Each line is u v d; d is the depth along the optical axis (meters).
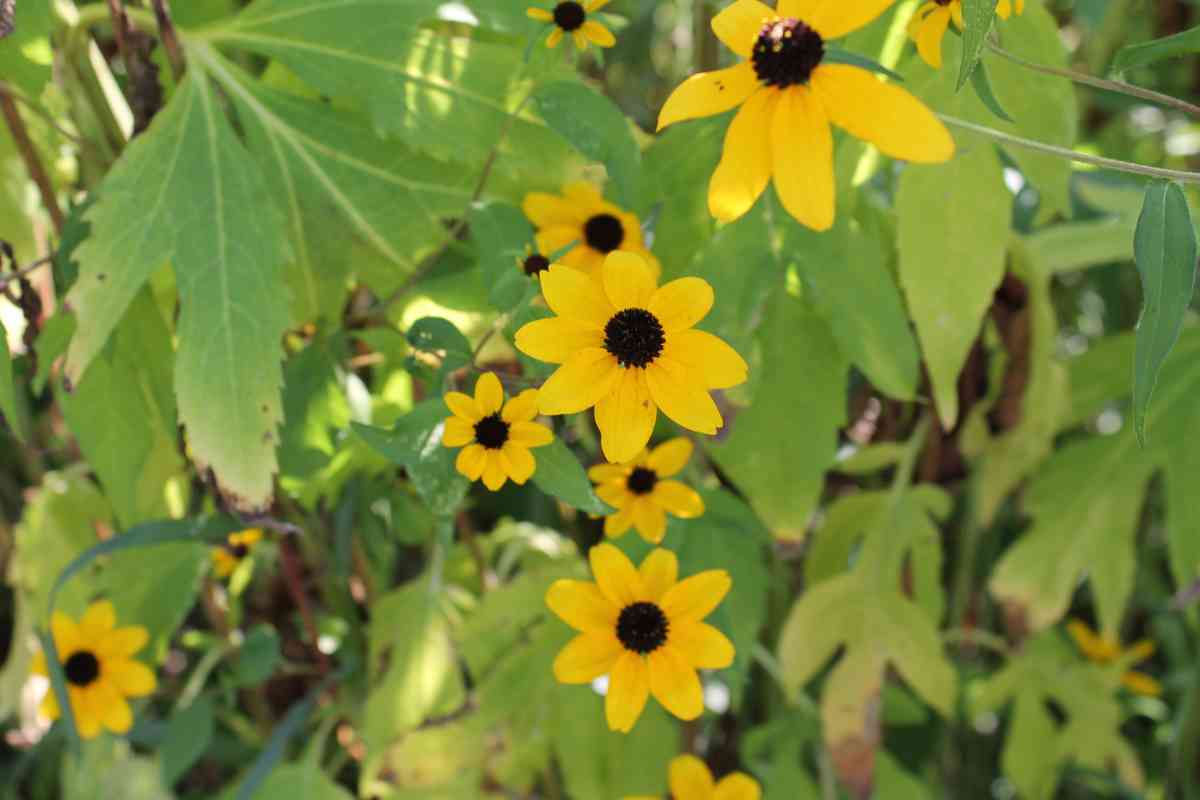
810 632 0.53
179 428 0.47
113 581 0.50
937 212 0.43
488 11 0.42
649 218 0.46
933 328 0.44
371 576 0.54
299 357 0.44
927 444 0.53
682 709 0.40
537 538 0.54
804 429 0.46
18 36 0.40
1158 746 0.67
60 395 0.43
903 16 0.42
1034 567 0.55
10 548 0.54
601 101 0.42
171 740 0.51
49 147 0.46
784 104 0.34
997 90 0.43
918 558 0.54
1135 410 0.35
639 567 0.45
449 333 0.39
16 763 0.64
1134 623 0.71
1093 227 0.56
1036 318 0.49
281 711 0.57
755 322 0.44
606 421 0.35
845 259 0.44
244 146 0.45
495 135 0.43
